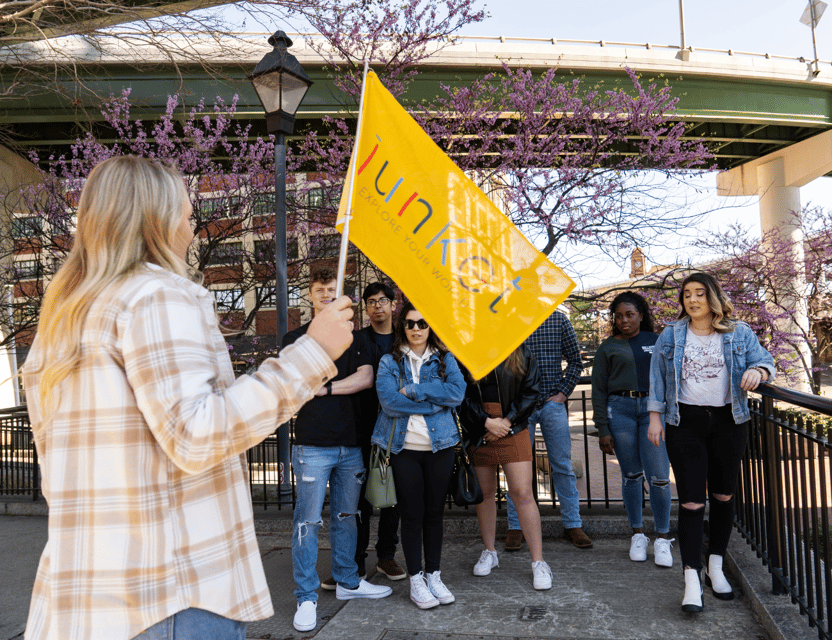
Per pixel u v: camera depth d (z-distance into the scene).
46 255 9.16
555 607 3.38
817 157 20.58
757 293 11.45
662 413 3.47
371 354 3.78
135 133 13.38
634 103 8.59
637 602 3.40
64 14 7.60
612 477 6.95
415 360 3.58
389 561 3.97
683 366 3.36
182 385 1.09
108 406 1.11
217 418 1.08
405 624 3.24
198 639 1.13
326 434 3.42
